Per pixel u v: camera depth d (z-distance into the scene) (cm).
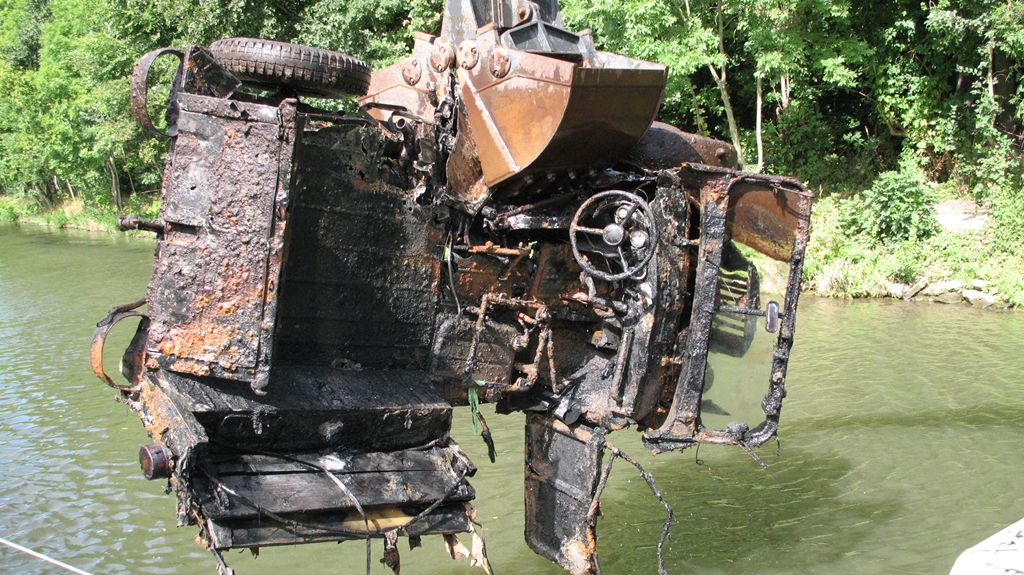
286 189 426
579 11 1917
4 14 5869
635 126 525
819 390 1145
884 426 992
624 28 1903
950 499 782
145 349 460
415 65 589
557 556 596
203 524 409
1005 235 1900
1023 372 1213
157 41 2319
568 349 607
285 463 448
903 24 1998
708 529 733
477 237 559
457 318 541
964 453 898
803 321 1614
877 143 2350
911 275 1862
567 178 557
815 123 2298
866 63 2198
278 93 482
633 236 538
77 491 813
